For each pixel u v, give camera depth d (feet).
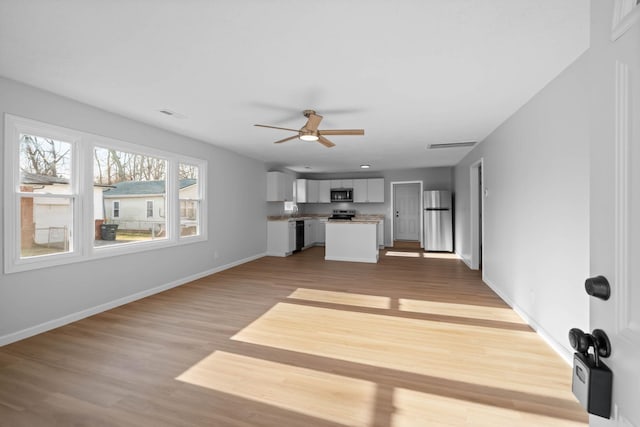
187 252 15.83
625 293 2.31
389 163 24.63
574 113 7.59
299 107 11.16
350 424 5.74
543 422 5.76
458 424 5.73
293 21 6.07
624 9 2.29
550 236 8.81
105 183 12.24
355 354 8.35
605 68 2.52
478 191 18.97
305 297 13.35
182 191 15.99
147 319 10.78
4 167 8.73
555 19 6.00
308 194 30.12
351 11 5.76
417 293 13.94
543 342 9.00
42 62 7.78
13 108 8.87
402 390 6.76
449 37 6.64
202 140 16.46
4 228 8.74
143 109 11.37
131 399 6.42
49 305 9.88
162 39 6.74
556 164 8.46
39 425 5.67
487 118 12.35
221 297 13.34
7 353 8.30
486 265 15.69
